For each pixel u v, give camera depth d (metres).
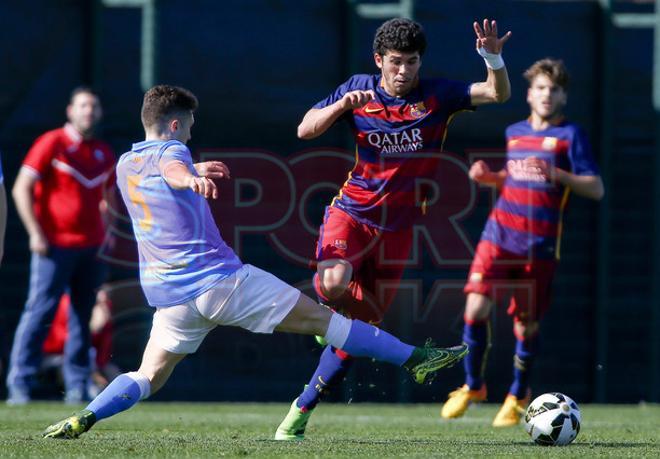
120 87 36.56
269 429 23.61
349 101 19.53
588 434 22.56
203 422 25.72
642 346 38.41
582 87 38.47
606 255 38.25
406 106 20.72
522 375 26.55
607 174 38.31
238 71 37.12
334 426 24.89
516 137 27.58
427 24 37.56
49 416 26.77
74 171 32.00
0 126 35.88
